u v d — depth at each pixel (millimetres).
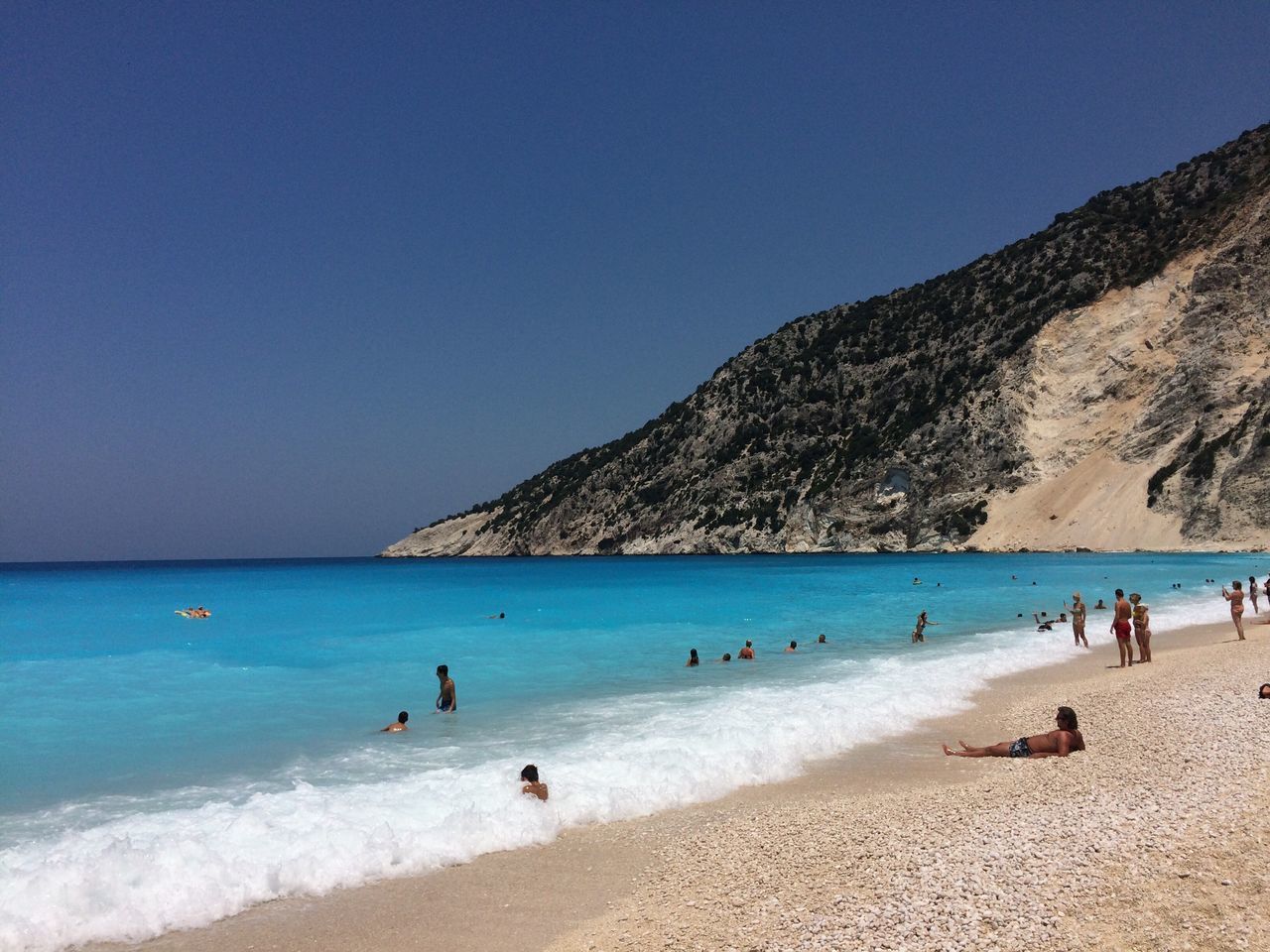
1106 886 6672
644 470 165500
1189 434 95438
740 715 15914
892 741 14469
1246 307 99250
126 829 9750
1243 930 5660
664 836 9852
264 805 10617
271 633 32188
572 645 28109
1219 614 34062
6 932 7266
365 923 7668
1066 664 22875
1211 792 8945
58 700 18531
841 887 7578
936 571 70375
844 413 139125
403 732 15156
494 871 8906
